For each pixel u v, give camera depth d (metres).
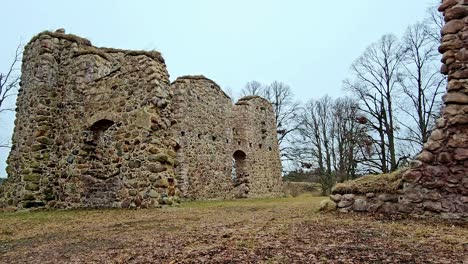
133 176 8.34
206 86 16.66
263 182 19.86
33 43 10.95
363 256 3.05
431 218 5.28
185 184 14.16
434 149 5.52
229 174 17.42
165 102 8.62
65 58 10.77
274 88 32.62
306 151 30.48
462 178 5.24
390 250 3.26
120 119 8.91
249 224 5.22
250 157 18.97
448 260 2.91
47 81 10.35
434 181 5.43
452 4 5.82
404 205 5.58
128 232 4.93
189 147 14.81
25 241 4.58
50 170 10.00
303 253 3.20
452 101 5.53
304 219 5.56
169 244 3.89
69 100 10.32
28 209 9.36
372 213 5.80
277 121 31.86
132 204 8.19
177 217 6.40
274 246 3.52
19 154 10.29
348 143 25.52
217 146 16.78
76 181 9.50
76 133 9.84
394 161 19.72
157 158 8.09
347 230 4.36
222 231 4.59
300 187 30.58
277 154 22.20
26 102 10.59
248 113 19.42
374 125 21.19
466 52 5.58
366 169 21.72
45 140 10.03
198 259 3.13
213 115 16.88
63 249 4.01
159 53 9.00
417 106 19.06
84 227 5.58
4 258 3.71
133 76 8.91
